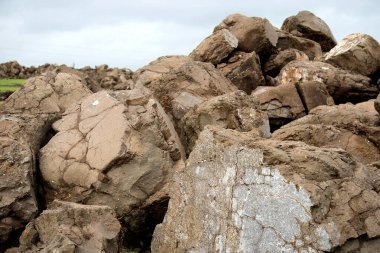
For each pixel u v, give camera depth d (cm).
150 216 686
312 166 445
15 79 2889
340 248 404
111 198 668
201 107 859
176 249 532
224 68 1420
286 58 1623
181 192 554
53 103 958
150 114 727
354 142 814
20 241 535
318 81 1259
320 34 1959
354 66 1480
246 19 1608
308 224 409
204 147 534
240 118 823
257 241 442
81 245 497
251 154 472
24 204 621
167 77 1072
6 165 631
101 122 728
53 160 697
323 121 914
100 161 673
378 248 420
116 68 2778
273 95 1177
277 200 436
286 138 830
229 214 477
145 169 680
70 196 675
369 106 1095
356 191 434
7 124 729
